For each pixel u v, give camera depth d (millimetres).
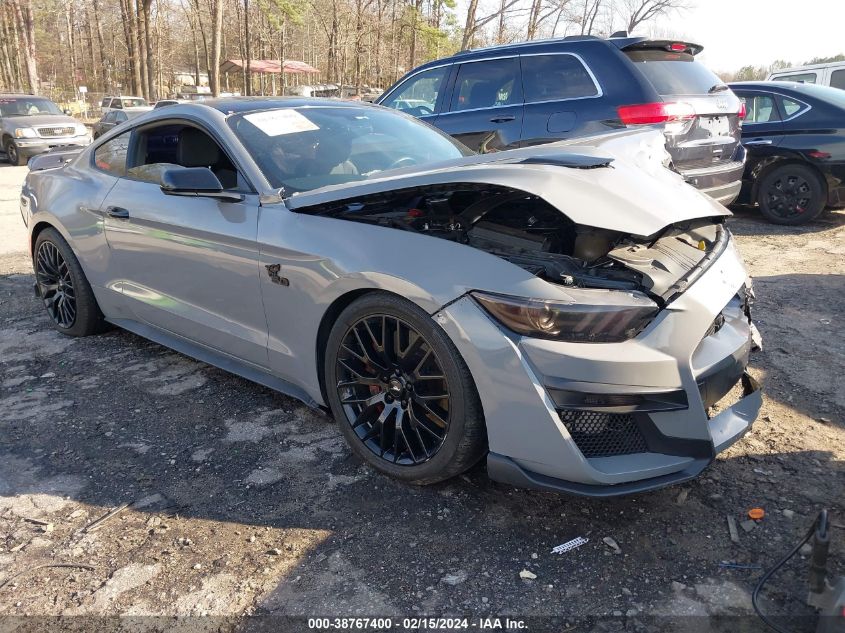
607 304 2131
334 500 2535
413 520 2402
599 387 2111
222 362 3371
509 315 2162
